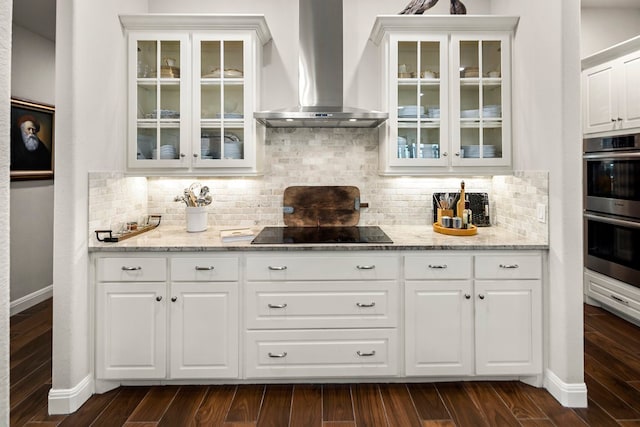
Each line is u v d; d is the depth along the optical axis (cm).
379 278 241
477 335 242
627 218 339
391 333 242
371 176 314
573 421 211
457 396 234
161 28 270
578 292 225
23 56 383
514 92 278
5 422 58
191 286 238
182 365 239
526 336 242
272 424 208
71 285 220
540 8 244
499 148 280
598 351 297
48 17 361
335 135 312
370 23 312
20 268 386
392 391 239
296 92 310
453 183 316
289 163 312
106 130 250
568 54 223
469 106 281
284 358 242
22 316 371
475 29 276
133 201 288
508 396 234
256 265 239
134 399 232
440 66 276
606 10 401
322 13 282
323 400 230
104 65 246
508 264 241
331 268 240
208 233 279
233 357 240
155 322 238
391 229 297
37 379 257
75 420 212
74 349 222
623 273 347
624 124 337
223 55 273
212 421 211
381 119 261
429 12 316
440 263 241
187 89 272
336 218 312
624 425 207
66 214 219
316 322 241
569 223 225
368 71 312
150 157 277
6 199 58
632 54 327
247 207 313
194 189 311
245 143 275
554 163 232
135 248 234
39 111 403
